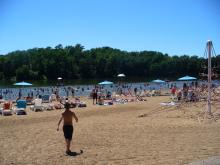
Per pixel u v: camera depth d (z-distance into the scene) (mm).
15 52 134875
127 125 19547
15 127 20031
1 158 12125
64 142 14852
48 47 141375
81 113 26719
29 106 33750
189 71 130375
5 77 121875
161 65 135250
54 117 24594
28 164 11273
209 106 22656
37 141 15258
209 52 22359
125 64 136625
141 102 35969
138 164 10867
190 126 18625
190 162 10914
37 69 123688
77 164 11117
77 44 143875
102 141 14930
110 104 34406
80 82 117375
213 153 12086
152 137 15594
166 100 37312
